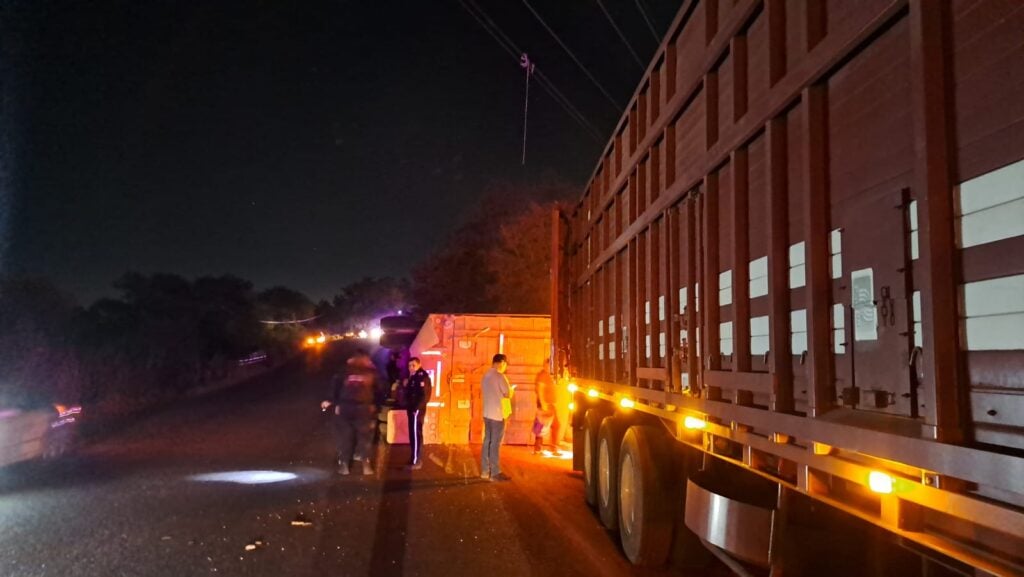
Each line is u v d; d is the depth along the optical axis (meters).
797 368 3.85
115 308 37.34
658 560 6.57
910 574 3.64
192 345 38.84
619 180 8.43
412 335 23.53
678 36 6.24
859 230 3.21
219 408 24.77
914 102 2.68
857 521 3.91
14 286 28.48
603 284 9.52
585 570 6.75
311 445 15.33
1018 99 2.25
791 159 3.96
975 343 2.42
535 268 31.09
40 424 12.62
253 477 11.38
